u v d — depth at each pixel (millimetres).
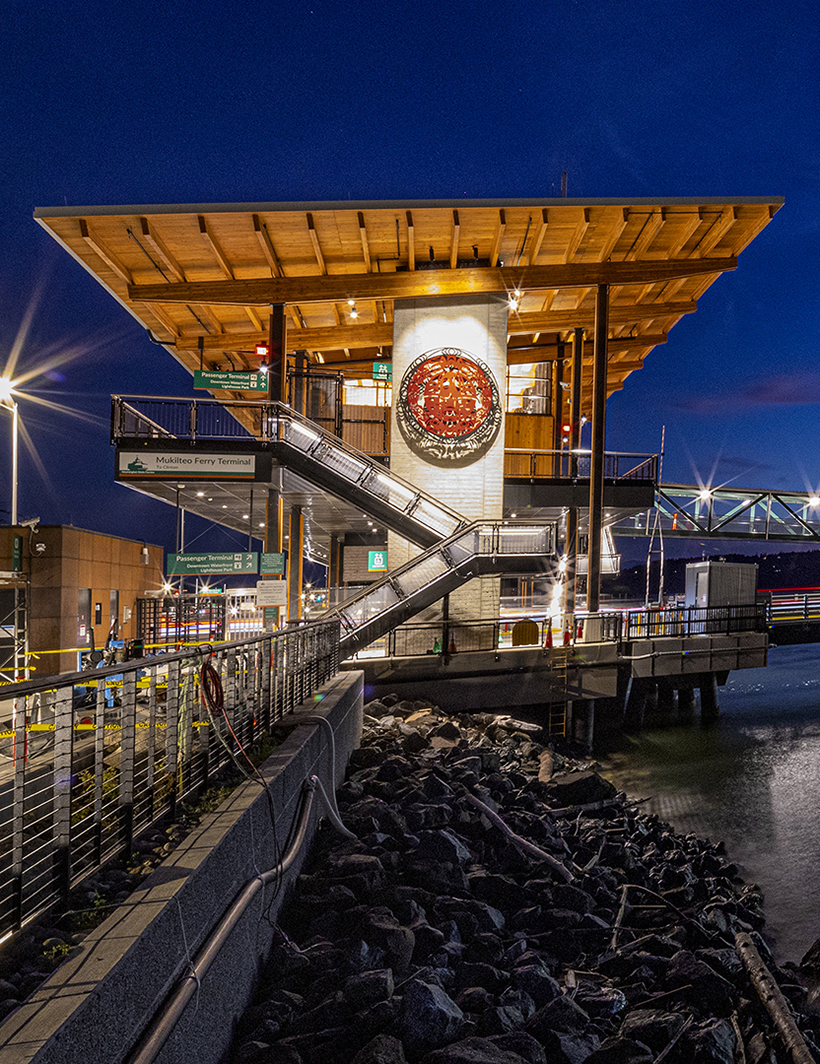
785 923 10195
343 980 5676
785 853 13039
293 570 28453
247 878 5578
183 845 4848
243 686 7801
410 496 20875
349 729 12461
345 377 27469
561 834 11828
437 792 11219
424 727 16484
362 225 20594
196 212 19656
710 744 21844
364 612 19266
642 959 7598
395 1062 4777
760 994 7508
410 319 23531
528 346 29734
